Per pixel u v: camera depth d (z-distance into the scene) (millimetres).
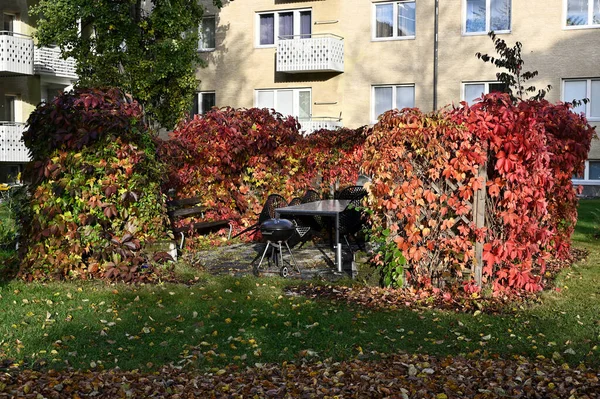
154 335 6746
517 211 8164
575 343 6477
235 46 29000
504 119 7973
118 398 5223
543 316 7406
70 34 23641
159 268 9172
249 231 13211
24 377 5500
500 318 7359
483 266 8367
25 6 26750
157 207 9531
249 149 13305
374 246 9133
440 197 8320
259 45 28734
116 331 6816
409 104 26781
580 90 24594
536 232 8281
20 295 8039
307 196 13242
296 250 11984
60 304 7691
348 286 8820
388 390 5324
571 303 7992
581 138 10914
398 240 8484
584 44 24359
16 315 7180
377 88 27234
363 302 7992
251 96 28906
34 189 9039
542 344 6465
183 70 25000
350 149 14031
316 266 10445
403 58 26609
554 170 10422
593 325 7051
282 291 8617
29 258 8984
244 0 28688
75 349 6285
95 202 8945
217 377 5691
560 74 24688
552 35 24703
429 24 26141
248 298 8141
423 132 8156
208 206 13023
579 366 5844
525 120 7996
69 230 8906
